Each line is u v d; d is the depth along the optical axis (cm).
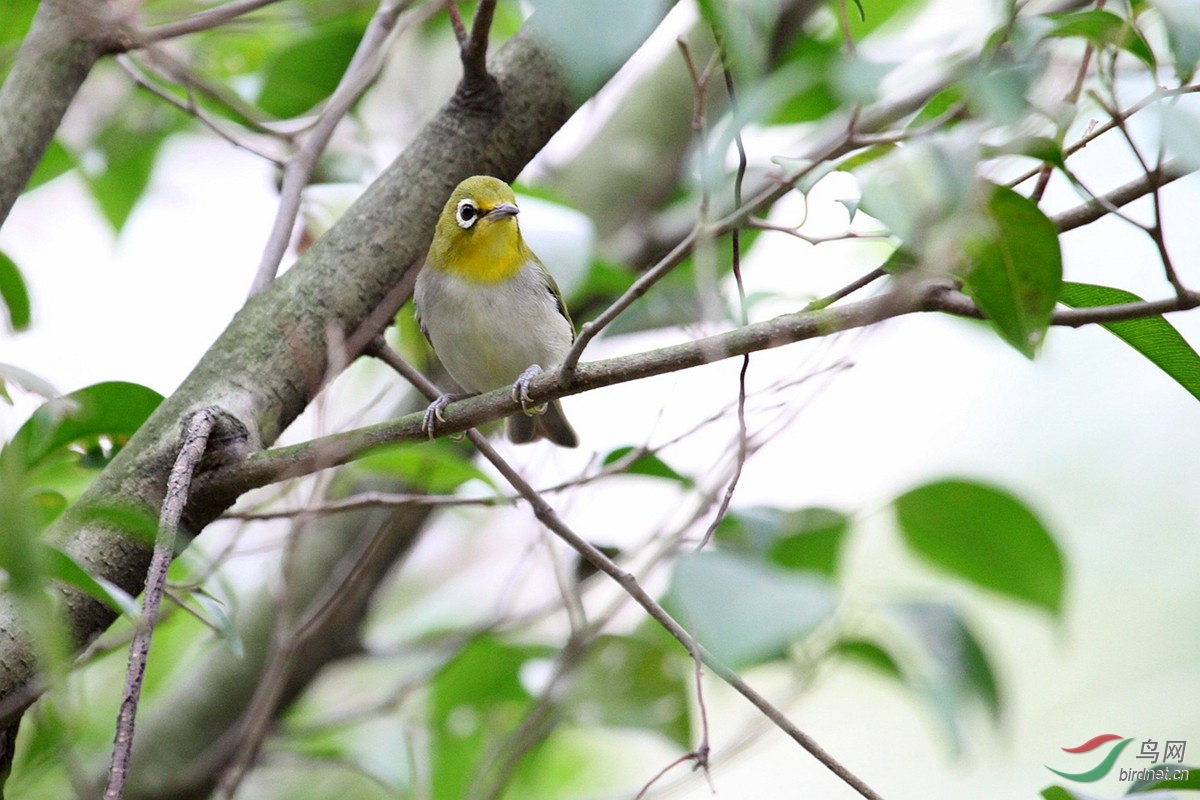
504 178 804
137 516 528
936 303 595
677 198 1346
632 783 1252
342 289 754
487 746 1029
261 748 975
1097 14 534
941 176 486
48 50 752
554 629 1207
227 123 1089
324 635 1068
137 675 500
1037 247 541
